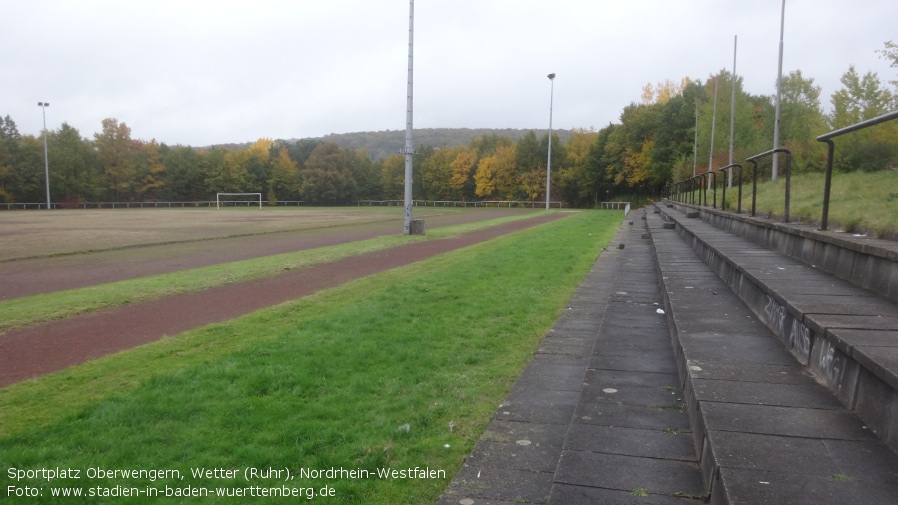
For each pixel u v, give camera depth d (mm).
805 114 35125
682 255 11289
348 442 4422
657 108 68125
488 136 109812
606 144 73375
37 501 3619
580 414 4266
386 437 4500
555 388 5508
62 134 82688
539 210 62250
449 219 41562
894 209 6973
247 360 6391
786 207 9047
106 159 83062
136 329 8305
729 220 12836
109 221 40188
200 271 13984
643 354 5789
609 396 4625
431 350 6844
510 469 3834
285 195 97750
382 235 26375
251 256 18016
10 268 15461
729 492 2475
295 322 8406
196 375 5945
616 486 3195
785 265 6812
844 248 5809
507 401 5148
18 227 32969
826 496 2422
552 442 4266
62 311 9375
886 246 4949
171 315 9211
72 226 33938
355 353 6633
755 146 34750
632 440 3791
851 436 2992
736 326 5352
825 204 7137
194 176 91000
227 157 93562
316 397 5383
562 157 82625
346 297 10320
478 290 10695
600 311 8977
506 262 14602
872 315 4098
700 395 3598
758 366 4156
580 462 3492
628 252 15695
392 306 9242
